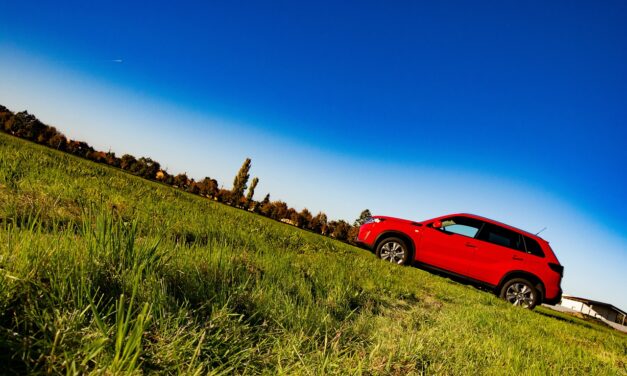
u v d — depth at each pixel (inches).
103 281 61.9
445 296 218.7
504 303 260.1
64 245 64.6
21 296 47.6
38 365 39.1
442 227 339.0
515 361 94.5
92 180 229.9
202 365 49.0
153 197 243.3
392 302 160.1
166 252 84.3
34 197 133.3
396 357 78.1
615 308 1651.1
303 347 72.2
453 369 80.7
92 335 45.1
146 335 53.6
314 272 147.3
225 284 87.9
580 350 142.6
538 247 317.1
